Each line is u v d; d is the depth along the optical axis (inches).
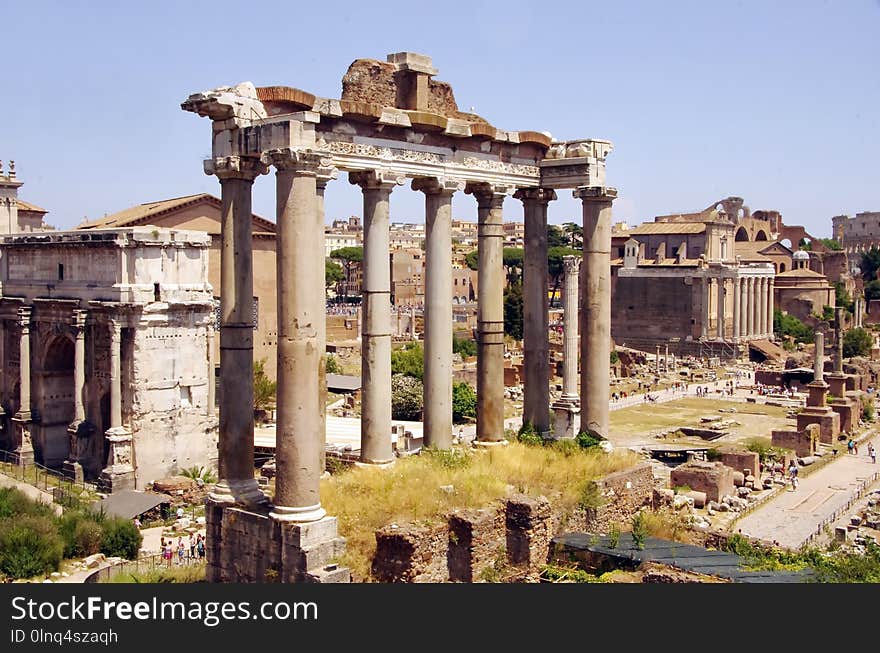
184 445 3056.1
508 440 1699.1
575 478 1456.7
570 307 2888.8
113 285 2982.3
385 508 1219.9
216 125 1219.2
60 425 3356.3
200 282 3115.2
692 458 3410.4
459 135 1472.7
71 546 2082.9
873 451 3703.3
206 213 4394.7
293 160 1123.3
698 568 1226.6
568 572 1250.6
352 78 1379.2
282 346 1136.2
